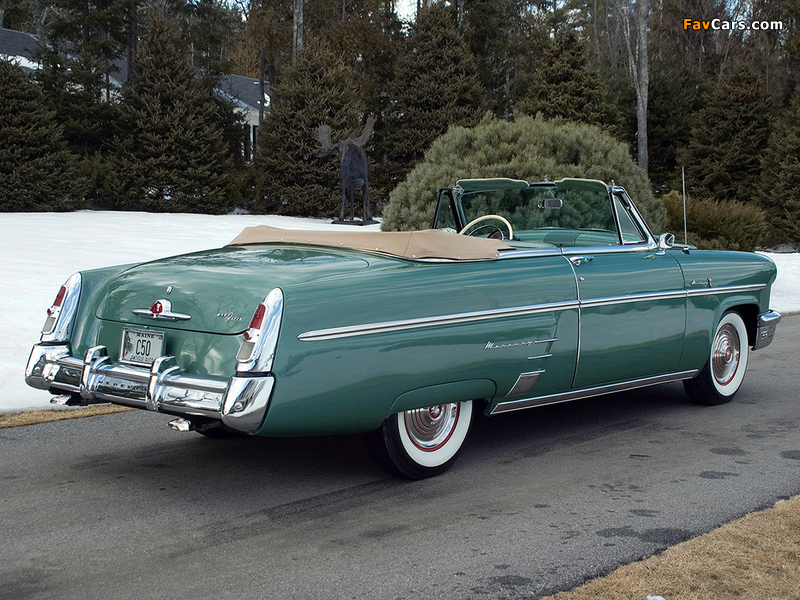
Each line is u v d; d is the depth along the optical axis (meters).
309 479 3.96
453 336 3.73
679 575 2.79
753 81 31.62
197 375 3.37
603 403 5.83
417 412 3.87
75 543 3.10
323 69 27.19
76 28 29.61
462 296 3.79
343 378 3.36
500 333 3.93
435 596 2.64
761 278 5.77
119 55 30.56
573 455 4.43
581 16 56.16
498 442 4.71
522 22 41.88
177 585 2.72
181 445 4.56
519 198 5.20
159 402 3.36
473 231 5.44
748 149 30.67
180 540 3.14
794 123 27.94
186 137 24.64
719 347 5.68
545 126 13.83
